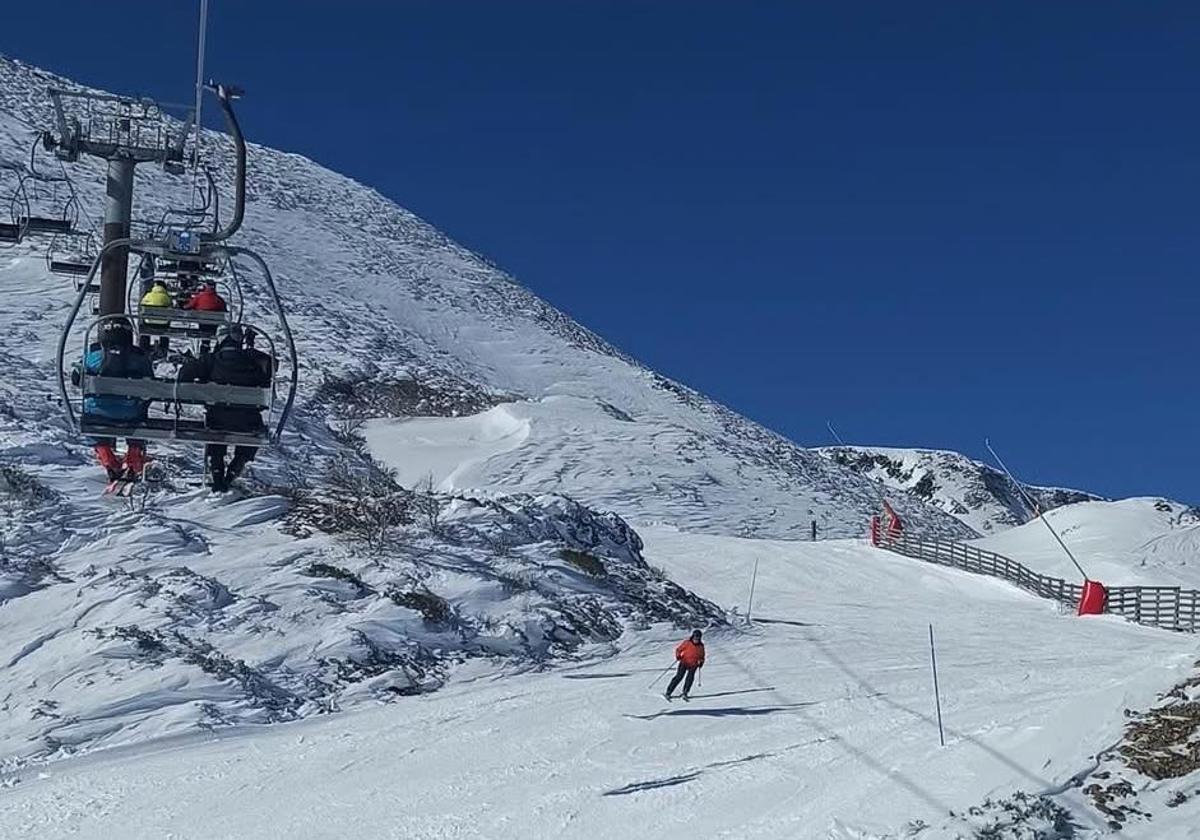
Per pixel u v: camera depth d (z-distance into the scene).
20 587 22.00
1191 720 12.98
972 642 28.73
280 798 14.87
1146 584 48.28
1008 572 45.78
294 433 47.34
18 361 46.94
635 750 16.72
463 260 139.75
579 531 31.70
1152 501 63.84
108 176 15.00
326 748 17.22
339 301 101.25
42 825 14.09
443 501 30.56
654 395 103.31
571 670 23.55
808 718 18.34
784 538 62.91
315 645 21.61
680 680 20.16
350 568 24.98
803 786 14.25
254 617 22.06
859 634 29.95
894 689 20.84
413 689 21.20
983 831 11.02
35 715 18.16
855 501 79.88
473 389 82.88
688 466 72.38
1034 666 23.66
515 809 14.14
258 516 27.17
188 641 20.69
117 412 12.79
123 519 25.38
